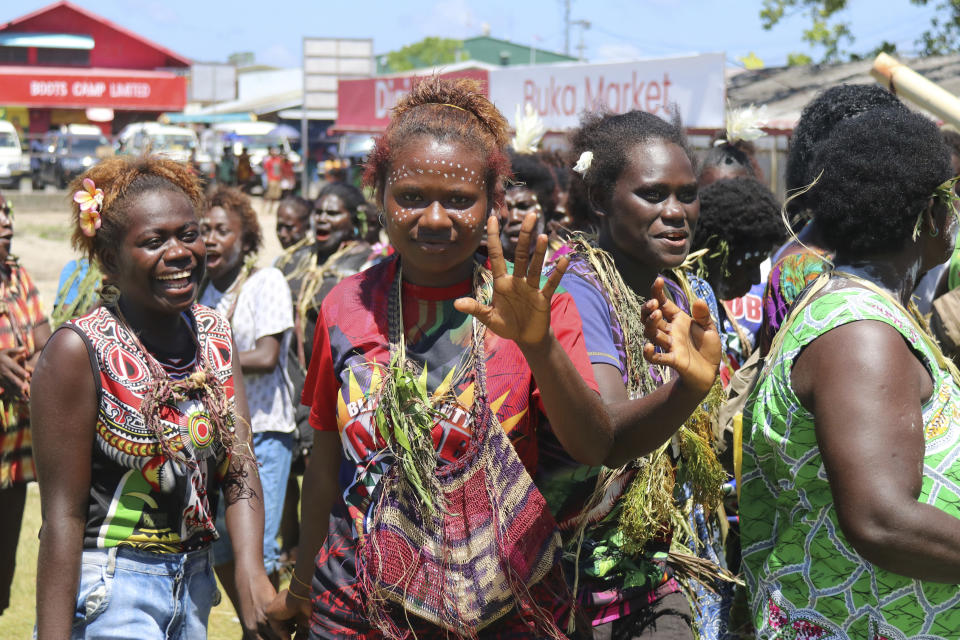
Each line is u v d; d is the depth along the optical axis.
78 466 2.76
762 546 2.53
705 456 2.91
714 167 5.07
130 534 2.82
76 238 3.00
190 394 2.93
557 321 2.38
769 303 3.27
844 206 2.29
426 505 2.29
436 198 2.31
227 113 46.34
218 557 4.28
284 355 5.18
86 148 34.84
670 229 2.99
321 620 2.44
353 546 2.40
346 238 6.51
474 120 2.39
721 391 3.16
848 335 2.14
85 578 2.79
